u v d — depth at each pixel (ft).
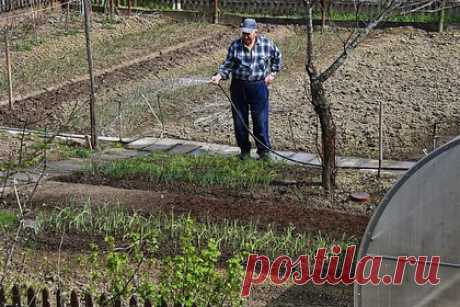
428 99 49.49
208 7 78.48
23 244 27.58
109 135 43.09
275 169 35.70
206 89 52.03
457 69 56.95
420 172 18.99
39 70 54.80
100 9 75.46
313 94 32.30
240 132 37.27
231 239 27.94
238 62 36.35
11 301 21.16
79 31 67.05
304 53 62.80
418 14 72.23
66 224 29.30
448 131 42.91
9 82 46.21
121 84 52.65
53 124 43.91
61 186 33.76
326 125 32.50
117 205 31.27
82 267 25.75
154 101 49.01
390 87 52.49
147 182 34.40
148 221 29.17
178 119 46.01
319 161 37.99
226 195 32.83
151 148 40.70
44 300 20.13
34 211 30.66
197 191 33.30
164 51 62.69
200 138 42.50
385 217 19.45
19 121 44.29
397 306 19.81
